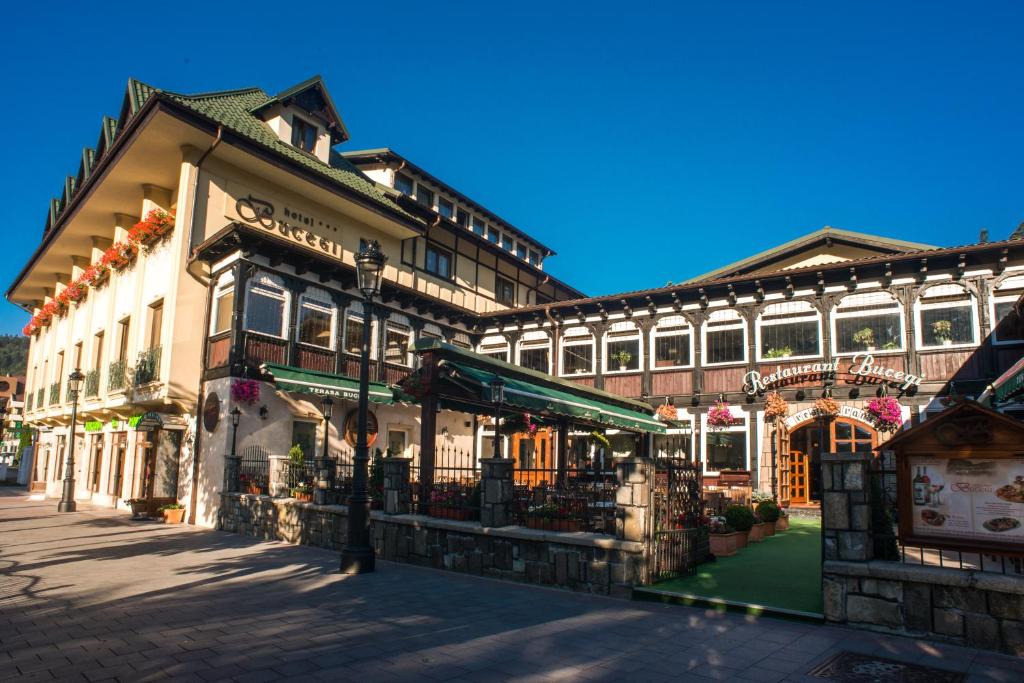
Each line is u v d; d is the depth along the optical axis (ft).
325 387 59.57
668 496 31.12
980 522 21.22
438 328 82.84
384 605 25.82
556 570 29.81
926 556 31.96
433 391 37.45
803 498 65.92
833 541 23.52
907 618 21.74
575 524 30.78
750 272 77.05
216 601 26.09
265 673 17.42
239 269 58.18
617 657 19.38
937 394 60.23
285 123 71.82
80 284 88.02
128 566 34.45
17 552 39.37
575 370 80.79
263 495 49.19
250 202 65.51
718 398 70.59
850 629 22.56
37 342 115.65
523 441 82.33
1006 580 20.08
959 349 60.29
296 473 48.37
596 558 28.68
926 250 64.34
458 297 90.43
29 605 25.09
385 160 84.33
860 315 65.31
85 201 75.10
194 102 64.85
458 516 34.83
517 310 83.82
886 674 18.04
